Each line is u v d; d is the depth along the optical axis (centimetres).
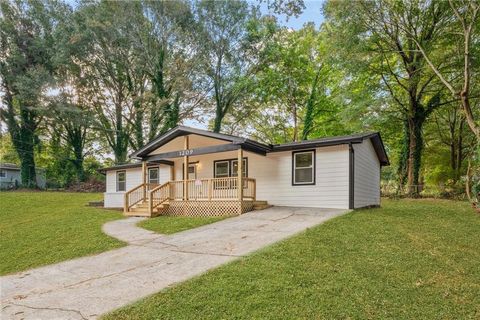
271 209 1173
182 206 1281
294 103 2645
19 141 2809
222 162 1464
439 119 2262
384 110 1838
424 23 1655
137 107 2589
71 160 3095
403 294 425
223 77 2614
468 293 431
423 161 2284
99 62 2595
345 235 707
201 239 769
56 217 1297
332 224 816
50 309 411
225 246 680
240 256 590
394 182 1958
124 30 2409
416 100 1812
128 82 2728
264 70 2588
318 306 388
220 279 475
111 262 626
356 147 1195
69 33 2444
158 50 2486
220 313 378
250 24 2445
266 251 596
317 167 1191
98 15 2355
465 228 793
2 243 867
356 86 1977
